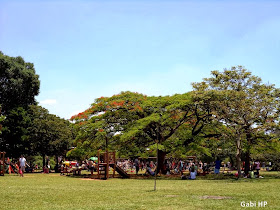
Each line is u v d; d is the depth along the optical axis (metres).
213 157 50.66
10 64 48.59
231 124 28.78
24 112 48.50
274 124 28.06
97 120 34.31
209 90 29.34
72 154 35.41
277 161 44.22
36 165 57.91
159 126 33.44
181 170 34.34
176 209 11.15
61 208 11.58
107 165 29.05
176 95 34.94
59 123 51.19
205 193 15.96
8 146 48.19
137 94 35.38
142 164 48.25
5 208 11.67
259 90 29.89
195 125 34.19
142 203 12.59
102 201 13.34
